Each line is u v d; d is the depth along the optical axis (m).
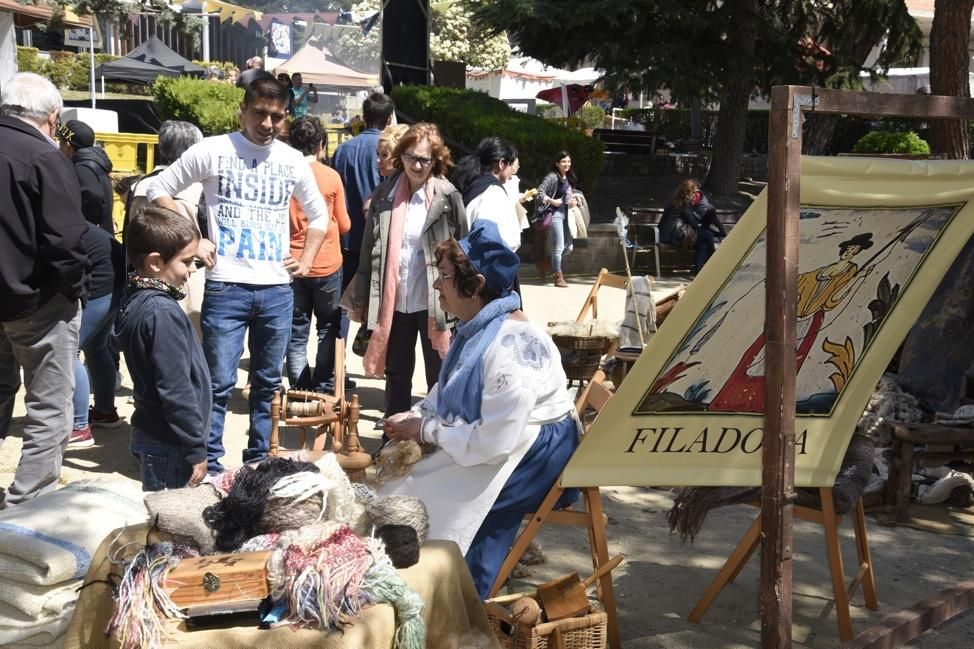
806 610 4.36
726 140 20.58
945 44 11.80
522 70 37.78
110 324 6.23
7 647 3.02
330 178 6.70
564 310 11.68
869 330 3.84
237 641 2.59
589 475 3.76
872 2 19.09
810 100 3.04
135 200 5.97
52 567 2.96
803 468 3.88
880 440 5.73
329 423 4.66
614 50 18.36
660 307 6.84
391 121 7.55
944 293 5.88
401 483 3.83
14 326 4.46
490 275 3.78
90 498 3.35
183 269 3.80
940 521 5.50
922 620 4.05
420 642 2.76
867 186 3.36
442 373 3.93
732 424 3.77
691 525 4.22
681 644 4.00
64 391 4.66
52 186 4.29
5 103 4.39
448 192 5.82
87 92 30.47
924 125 23.30
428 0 19.14
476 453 3.66
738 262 3.36
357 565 2.71
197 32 30.16
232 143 5.11
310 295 6.86
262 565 2.68
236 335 5.22
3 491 5.30
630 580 4.61
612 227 15.17
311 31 31.91
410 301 5.82
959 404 5.93
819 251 3.58
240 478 2.96
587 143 15.69
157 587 2.61
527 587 4.46
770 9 19.61
